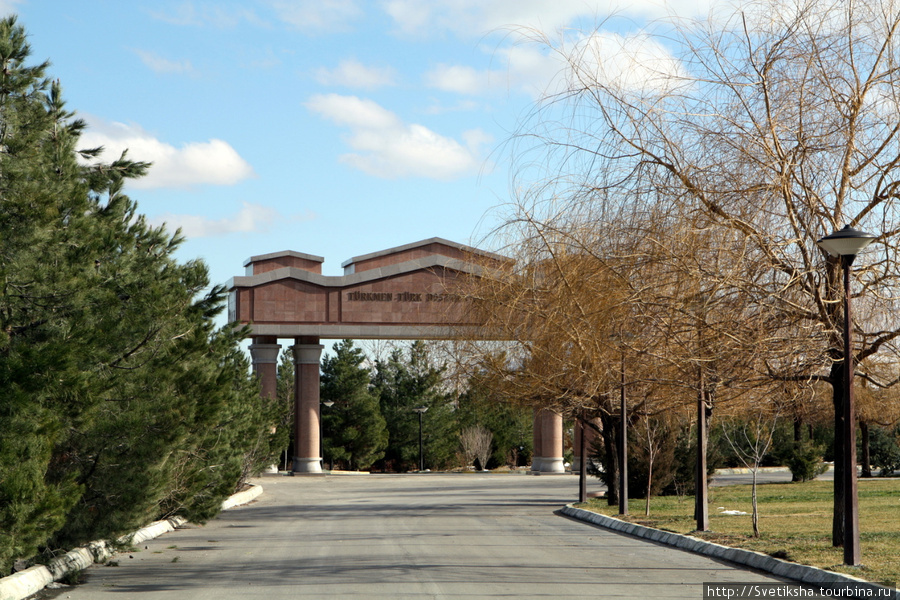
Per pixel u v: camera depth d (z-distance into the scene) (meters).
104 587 13.05
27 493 10.91
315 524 25.33
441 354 26.41
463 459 83.38
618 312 15.16
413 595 11.69
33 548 11.26
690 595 11.61
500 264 20.98
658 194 14.59
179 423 15.66
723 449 56.28
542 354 21.31
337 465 82.75
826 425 57.06
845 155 14.23
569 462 87.31
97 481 14.91
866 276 14.50
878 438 56.19
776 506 28.38
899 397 33.53
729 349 14.85
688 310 14.52
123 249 16.72
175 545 19.33
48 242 12.67
